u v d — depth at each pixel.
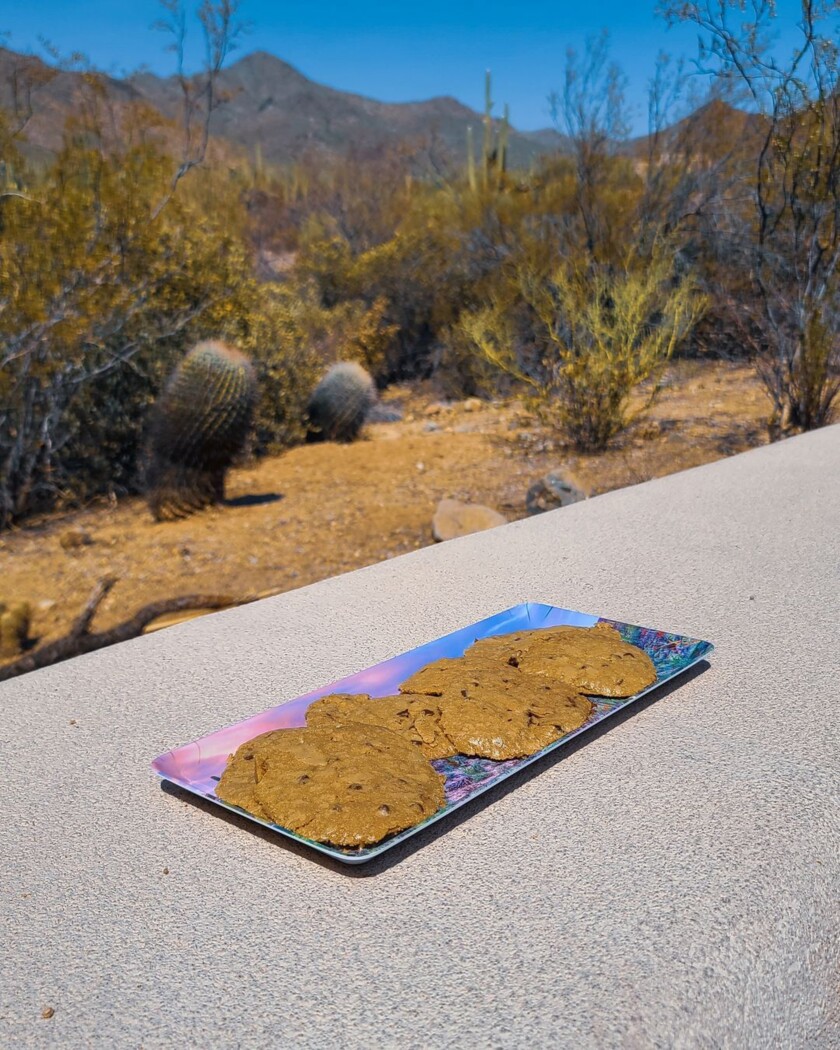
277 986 1.00
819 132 6.43
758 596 2.22
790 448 4.30
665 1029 0.93
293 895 1.15
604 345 7.22
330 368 8.34
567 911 1.09
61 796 1.42
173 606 3.56
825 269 6.63
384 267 11.98
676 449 6.89
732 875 1.15
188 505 5.79
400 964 1.02
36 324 5.59
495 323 8.37
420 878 1.17
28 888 1.19
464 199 12.40
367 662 1.89
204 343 5.87
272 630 2.11
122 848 1.27
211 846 1.26
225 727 1.56
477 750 1.39
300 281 12.99
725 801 1.31
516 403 9.27
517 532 2.93
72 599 4.43
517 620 1.94
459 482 6.39
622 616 2.10
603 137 10.65
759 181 6.83
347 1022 0.94
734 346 9.88
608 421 6.97
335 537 5.25
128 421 6.40
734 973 1.01
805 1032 1.08
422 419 9.26
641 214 9.90
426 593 2.33
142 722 1.67
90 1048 0.93
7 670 3.22
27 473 5.82
